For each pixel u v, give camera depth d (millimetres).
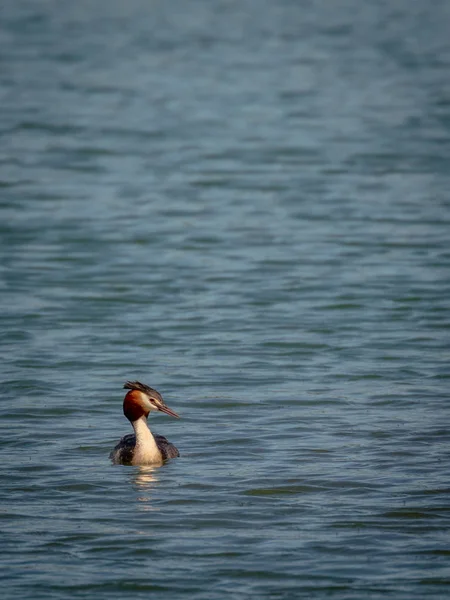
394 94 53594
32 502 13898
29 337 21688
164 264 27672
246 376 19375
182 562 12336
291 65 62250
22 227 31156
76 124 46844
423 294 24766
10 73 59031
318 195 35375
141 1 90625
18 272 26750
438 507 13695
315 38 72250
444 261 27609
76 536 12914
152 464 15195
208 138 44469
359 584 11820
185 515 13508
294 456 15500
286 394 18375
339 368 19812
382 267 27172
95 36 72562
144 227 31500
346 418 17141
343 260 27906
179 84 56656
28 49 66812
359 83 56594
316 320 22953
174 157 41156
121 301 24438
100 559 12391
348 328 22359
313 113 49375
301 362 20188
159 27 76875
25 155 41062
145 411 15281
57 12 83625
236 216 32875
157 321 22906
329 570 12125
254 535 12969
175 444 16094
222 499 14000
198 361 20266
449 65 61625
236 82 57219
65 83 56500
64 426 16859
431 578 11922
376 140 43500
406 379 19125
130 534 12984
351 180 37375
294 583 11859
